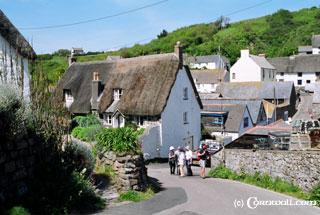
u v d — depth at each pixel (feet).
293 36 378.12
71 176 31.42
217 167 59.62
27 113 30.91
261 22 463.83
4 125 26.30
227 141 101.40
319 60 258.57
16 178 27.35
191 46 393.50
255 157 49.26
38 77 35.88
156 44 434.71
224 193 40.98
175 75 91.20
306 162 39.40
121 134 41.39
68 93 108.68
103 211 30.40
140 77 94.22
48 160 31.32
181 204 35.19
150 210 32.24
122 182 38.06
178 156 59.21
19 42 53.01
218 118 113.29
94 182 36.55
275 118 130.00
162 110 85.92
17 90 30.32
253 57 229.86
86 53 349.20
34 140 30.73
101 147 43.01
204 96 156.04
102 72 104.94
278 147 48.88
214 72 248.11
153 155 86.17
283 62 271.08
